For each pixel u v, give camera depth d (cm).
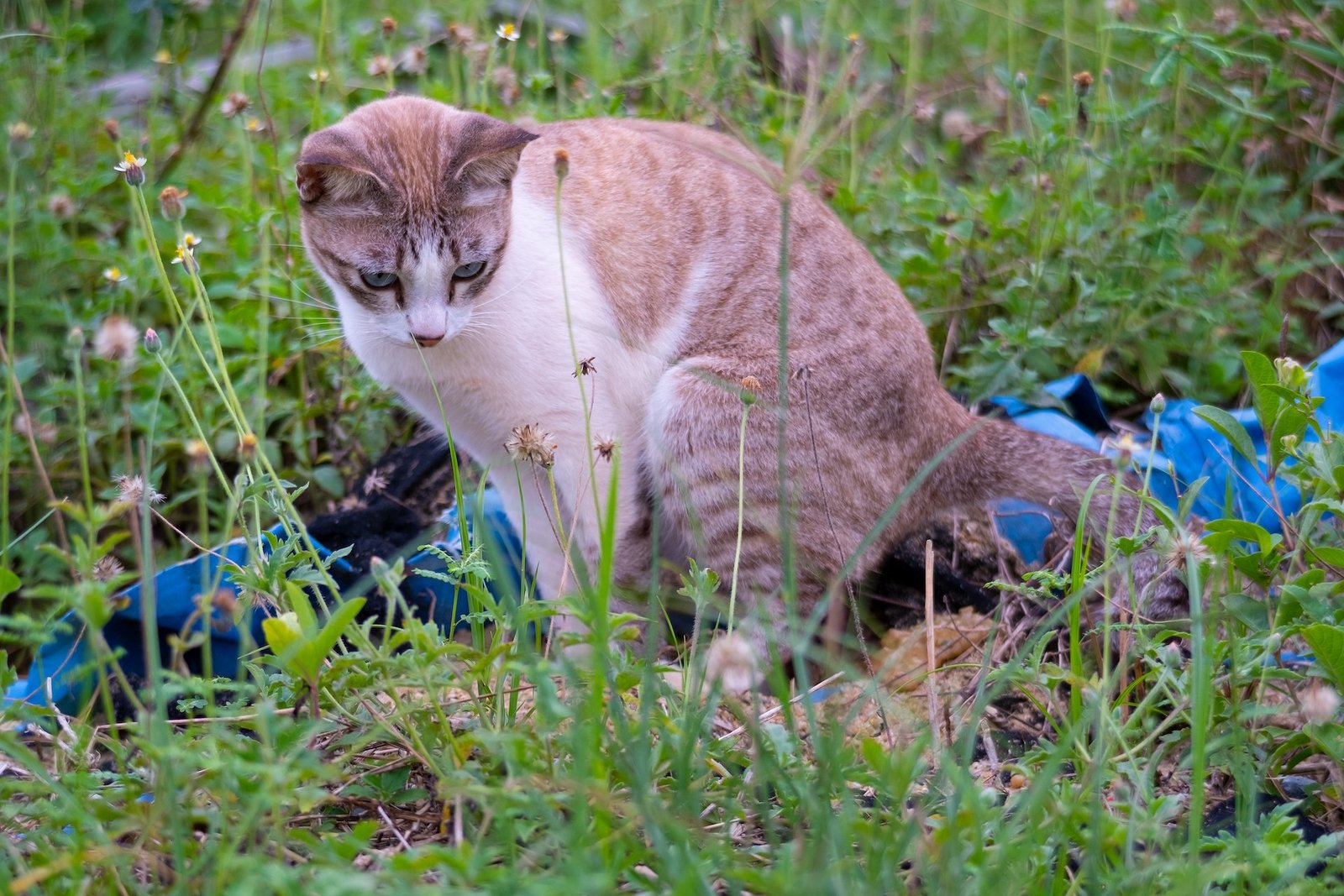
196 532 551
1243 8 687
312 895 236
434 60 745
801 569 484
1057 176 599
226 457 541
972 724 291
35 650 434
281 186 570
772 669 308
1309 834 315
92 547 285
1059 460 486
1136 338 572
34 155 639
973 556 509
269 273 556
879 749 275
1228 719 321
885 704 327
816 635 486
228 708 324
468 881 254
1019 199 623
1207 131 625
